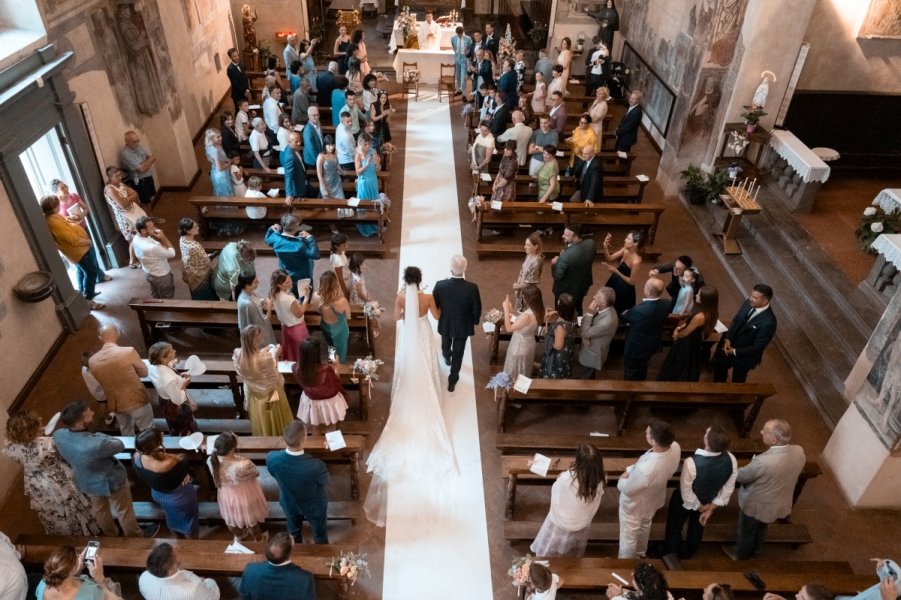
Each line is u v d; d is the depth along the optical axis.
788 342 8.37
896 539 6.20
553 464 5.77
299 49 16.11
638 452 6.52
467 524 6.05
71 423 4.86
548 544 5.23
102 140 9.16
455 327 6.82
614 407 7.47
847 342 8.05
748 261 9.84
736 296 9.37
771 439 5.16
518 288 7.90
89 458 4.83
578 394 6.79
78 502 5.15
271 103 11.48
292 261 7.86
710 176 11.14
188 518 5.31
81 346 7.94
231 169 10.03
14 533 5.86
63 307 7.89
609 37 15.72
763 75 10.48
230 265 7.74
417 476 6.43
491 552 5.84
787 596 5.15
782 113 11.02
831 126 11.76
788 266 9.46
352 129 11.43
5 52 6.97
